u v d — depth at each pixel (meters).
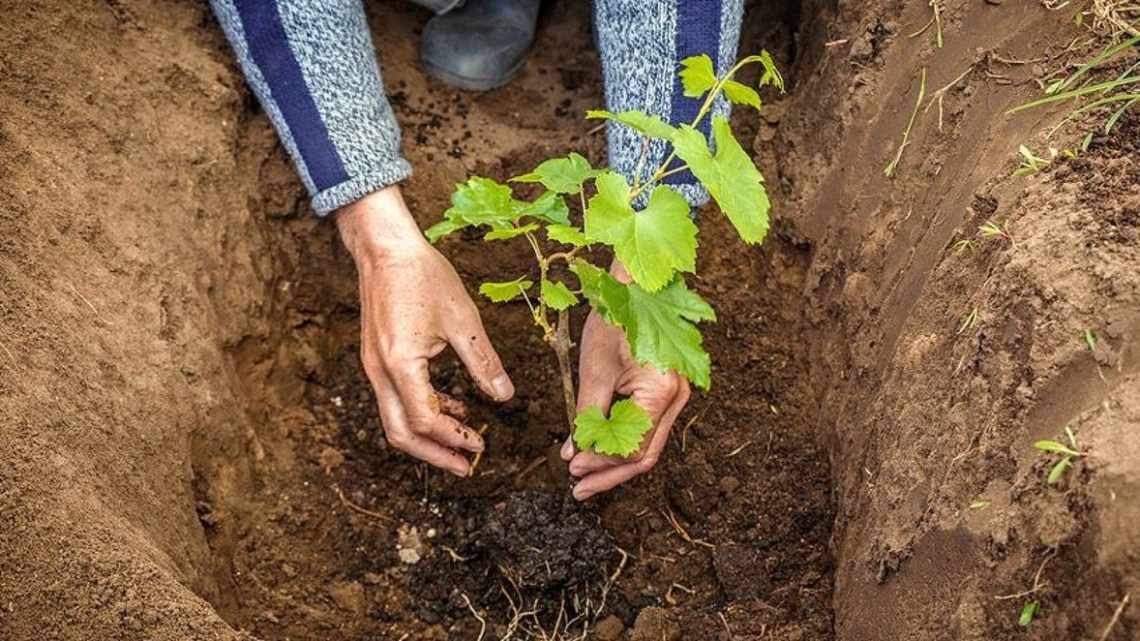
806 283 2.11
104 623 1.39
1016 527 1.26
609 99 1.82
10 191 1.76
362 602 1.88
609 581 1.85
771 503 1.92
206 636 1.39
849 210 2.01
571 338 2.14
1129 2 1.61
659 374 1.68
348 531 1.96
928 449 1.54
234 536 1.87
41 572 1.41
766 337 2.12
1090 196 1.43
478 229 2.23
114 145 1.95
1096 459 1.18
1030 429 1.33
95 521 1.48
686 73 1.42
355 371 2.17
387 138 1.90
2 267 1.67
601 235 1.34
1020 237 1.47
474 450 1.77
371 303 1.80
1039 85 1.66
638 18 1.69
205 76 2.12
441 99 2.40
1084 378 1.29
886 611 1.52
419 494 2.00
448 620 1.87
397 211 1.88
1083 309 1.32
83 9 2.03
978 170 1.69
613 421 1.58
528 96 2.44
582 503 1.87
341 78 1.85
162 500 1.69
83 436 1.60
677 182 1.75
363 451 2.06
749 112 2.31
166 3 2.16
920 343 1.64
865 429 1.78
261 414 2.05
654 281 1.33
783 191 2.21
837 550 1.80
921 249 1.76
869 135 2.01
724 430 2.01
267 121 2.20
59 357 1.65
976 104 1.78
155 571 1.44
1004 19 1.79
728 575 1.83
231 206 2.08
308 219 2.20
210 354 1.92
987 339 1.45
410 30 2.51
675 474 1.96
